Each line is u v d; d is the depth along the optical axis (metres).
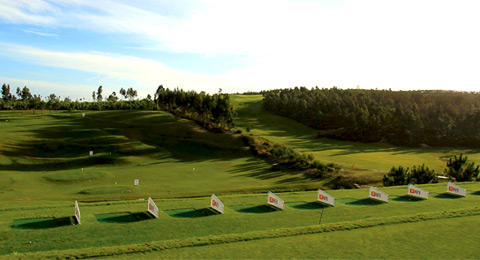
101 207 34.66
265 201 38.44
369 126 138.25
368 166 79.94
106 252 20.53
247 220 30.94
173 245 22.02
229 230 28.02
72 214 31.97
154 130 118.94
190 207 35.06
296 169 77.19
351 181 65.06
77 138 105.62
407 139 124.94
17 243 24.34
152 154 94.62
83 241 25.00
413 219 29.17
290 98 197.50
